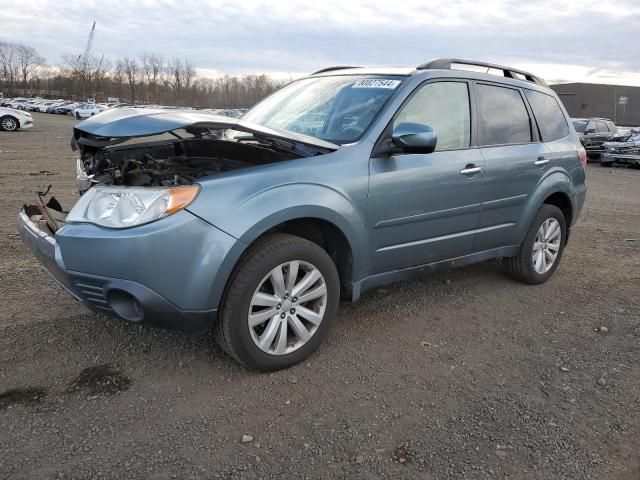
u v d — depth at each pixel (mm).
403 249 3670
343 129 3578
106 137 2938
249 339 2967
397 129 3354
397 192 3486
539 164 4570
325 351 3430
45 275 4512
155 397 2850
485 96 4262
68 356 3211
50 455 2381
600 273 5418
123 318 2836
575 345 3711
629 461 2523
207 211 2732
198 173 3105
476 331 3857
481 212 4129
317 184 3104
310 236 3387
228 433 2588
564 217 5125
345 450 2510
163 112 3248
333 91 4000
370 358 3373
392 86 3729
